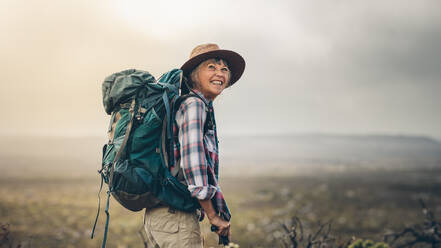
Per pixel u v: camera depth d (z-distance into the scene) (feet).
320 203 198.70
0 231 10.38
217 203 5.57
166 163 5.47
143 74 5.96
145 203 5.54
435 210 100.22
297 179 432.66
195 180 5.25
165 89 5.83
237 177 479.82
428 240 13.79
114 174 5.45
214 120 6.11
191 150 5.33
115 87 5.79
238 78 6.83
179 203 5.52
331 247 10.18
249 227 101.60
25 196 197.16
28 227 87.51
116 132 5.66
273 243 12.21
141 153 5.48
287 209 168.96
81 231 86.17
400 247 14.37
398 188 308.60
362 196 239.71
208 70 6.12
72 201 178.70
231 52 6.25
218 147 6.23
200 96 5.87
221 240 5.67
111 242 71.82
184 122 5.51
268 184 365.61
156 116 5.51
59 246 67.72
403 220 99.86
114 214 128.36
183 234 5.58
